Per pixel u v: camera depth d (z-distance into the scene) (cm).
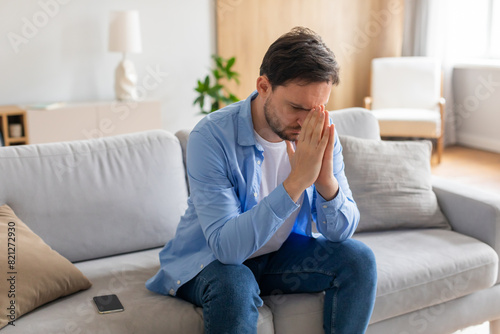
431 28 508
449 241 196
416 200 209
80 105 399
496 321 208
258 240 137
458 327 192
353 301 153
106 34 429
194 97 470
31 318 144
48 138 389
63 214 176
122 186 184
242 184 148
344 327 154
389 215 207
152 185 188
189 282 151
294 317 156
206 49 466
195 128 149
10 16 398
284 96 132
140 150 190
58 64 419
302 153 135
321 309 159
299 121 137
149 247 189
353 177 209
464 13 514
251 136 147
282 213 136
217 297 136
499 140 499
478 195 205
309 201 160
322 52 130
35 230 172
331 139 141
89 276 168
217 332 135
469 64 502
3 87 406
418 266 178
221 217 141
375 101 500
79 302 153
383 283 169
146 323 143
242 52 474
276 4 476
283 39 132
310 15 491
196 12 455
